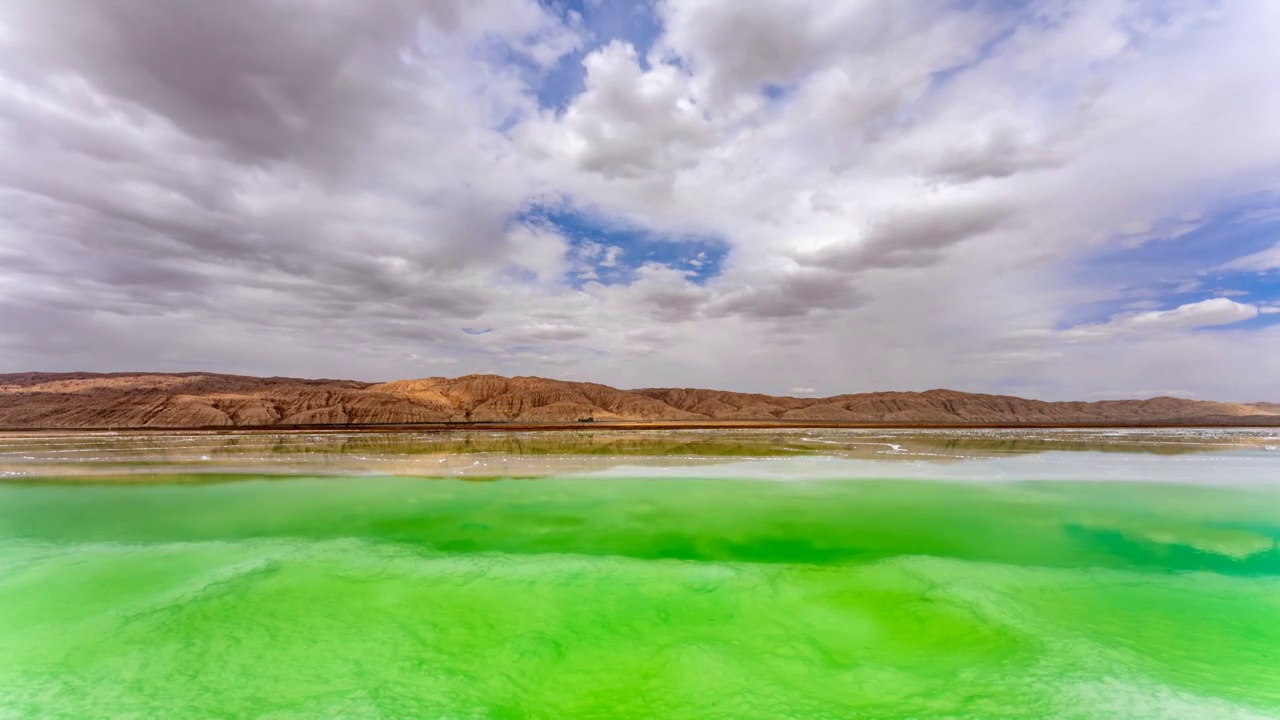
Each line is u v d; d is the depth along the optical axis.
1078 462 31.83
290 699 7.23
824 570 12.05
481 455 37.12
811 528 16.03
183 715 6.89
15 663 8.17
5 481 25.53
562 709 7.12
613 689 7.55
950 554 13.59
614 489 22.31
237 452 40.69
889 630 9.21
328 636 8.98
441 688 7.51
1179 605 10.17
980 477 25.47
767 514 17.75
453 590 10.88
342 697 7.26
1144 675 7.71
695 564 12.37
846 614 9.83
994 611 9.74
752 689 7.47
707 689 7.48
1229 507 18.77
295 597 10.53
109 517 17.75
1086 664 8.00
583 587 11.02
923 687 7.52
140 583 11.39
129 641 8.80
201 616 9.70
